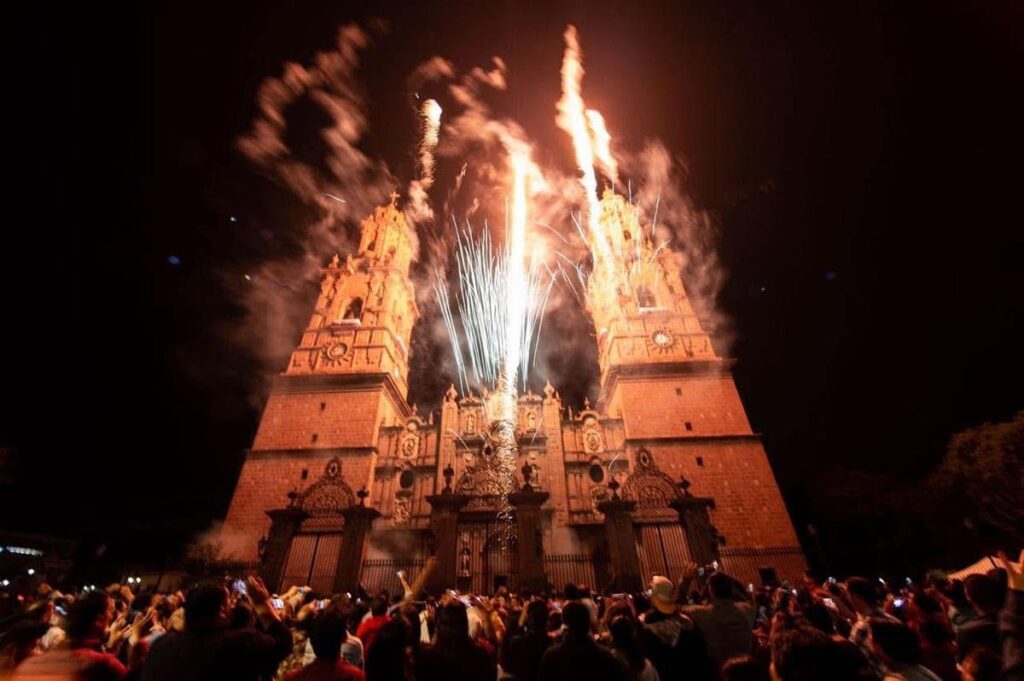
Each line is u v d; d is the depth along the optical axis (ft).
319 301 164.76
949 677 19.80
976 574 20.88
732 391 136.15
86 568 130.93
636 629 20.47
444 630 16.74
